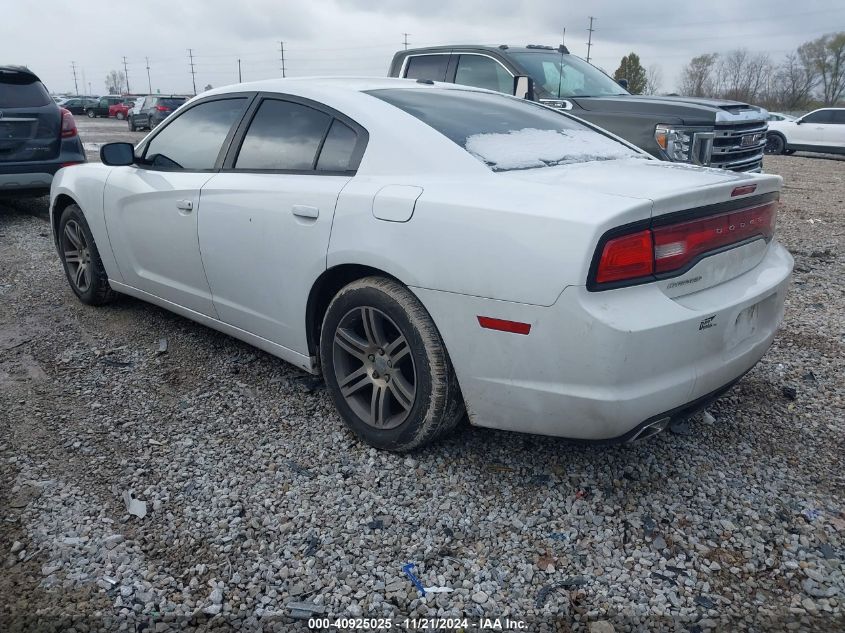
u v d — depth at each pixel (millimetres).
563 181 2645
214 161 3727
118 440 3154
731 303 2590
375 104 3182
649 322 2318
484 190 2613
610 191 2471
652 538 2533
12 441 3129
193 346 4246
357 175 3010
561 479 2877
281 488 2803
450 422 2867
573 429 2471
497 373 2547
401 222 2717
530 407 2518
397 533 2545
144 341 4328
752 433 3266
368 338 2967
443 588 2287
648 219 2354
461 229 2543
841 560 2426
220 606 2203
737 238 2740
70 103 50375
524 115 3598
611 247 2291
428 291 2648
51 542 2463
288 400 3553
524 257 2389
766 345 2938
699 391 2568
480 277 2490
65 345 4266
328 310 3072
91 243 4715
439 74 7949
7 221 8164
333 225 2961
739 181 2670
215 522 2590
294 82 3584
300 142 3334
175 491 2775
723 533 2564
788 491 2820
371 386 3059
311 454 3053
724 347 2641
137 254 4273
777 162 18844
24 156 7668
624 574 2359
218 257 3605
